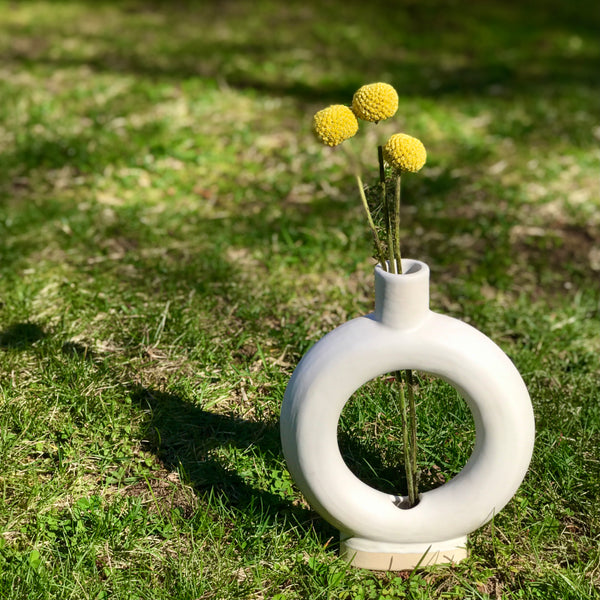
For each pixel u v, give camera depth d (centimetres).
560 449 93
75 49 236
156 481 88
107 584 76
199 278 126
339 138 69
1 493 84
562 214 156
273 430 96
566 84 231
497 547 81
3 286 121
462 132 193
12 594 73
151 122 183
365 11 298
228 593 75
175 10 286
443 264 138
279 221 148
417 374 104
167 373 104
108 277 125
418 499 79
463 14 304
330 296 125
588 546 83
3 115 182
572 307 127
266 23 278
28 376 100
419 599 76
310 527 83
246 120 191
